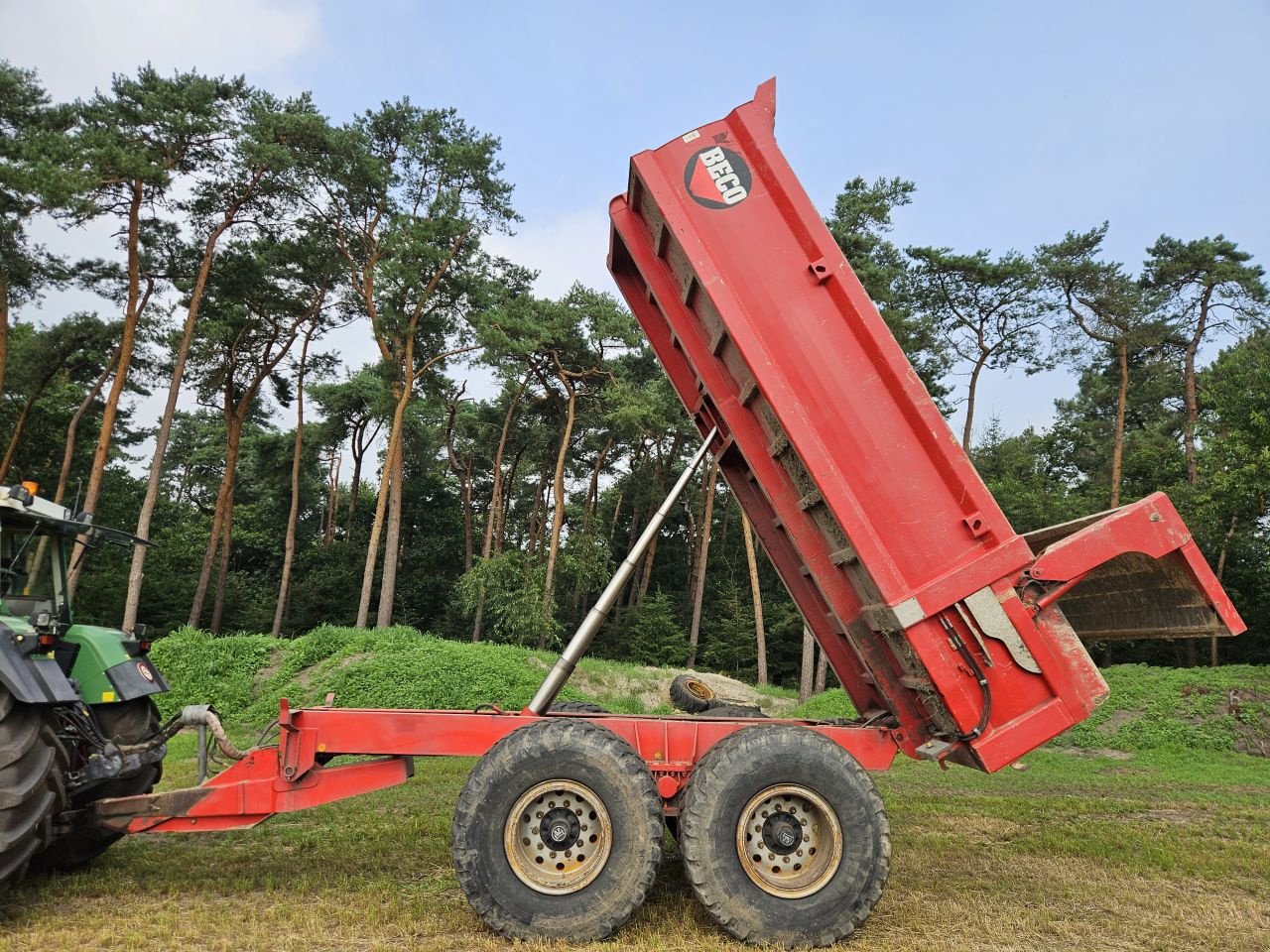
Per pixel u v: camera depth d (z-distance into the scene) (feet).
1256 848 21.07
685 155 16.20
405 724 16.01
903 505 14.76
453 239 91.04
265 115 76.43
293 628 124.57
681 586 145.48
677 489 18.92
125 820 15.99
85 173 62.28
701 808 14.15
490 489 165.68
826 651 20.27
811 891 13.97
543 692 16.61
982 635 14.37
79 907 14.85
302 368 116.78
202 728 19.58
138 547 72.43
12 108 70.90
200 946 12.99
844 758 14.58
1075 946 13.75
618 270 20.77
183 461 177.88
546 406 123.54
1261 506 70.33
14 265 73.05
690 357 18.31
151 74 70.64
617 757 14.34
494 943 13.42
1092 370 116.88
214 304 90.48
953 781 32.17
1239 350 82.89
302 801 15.97
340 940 13.41
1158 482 106.52
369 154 88.02
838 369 15.12
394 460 92.17
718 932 14.26
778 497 17.69
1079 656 14.64
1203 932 14.40
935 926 14.73
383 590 89.92
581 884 13.87
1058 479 139.23
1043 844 20.79
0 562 17.43
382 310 93.40
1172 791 31.14
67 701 15.25
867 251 83.15
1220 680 52.65
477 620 107.45
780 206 15.84
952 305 112.98
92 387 107.65
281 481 147.95
